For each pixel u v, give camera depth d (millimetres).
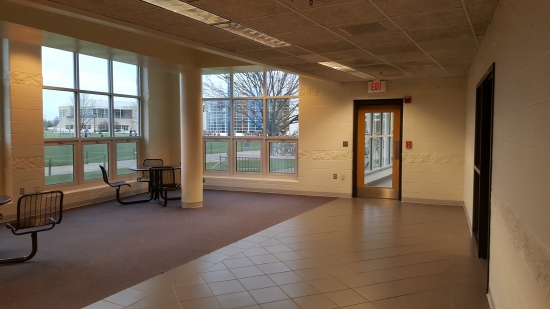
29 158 6430
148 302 3346
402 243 5059
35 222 4441
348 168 8500
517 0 2408
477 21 3574
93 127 7988
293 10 3316
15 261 4352
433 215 6723
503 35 2922
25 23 4277
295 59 5602
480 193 4492
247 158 9688
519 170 2260
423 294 3510
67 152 7457
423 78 7684
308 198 8477
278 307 3248
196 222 6281
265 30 3996
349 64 6016
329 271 4066
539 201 1789
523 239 2119
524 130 2141
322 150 8703
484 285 3713
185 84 7199
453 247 4887
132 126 8953
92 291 3592
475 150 5297
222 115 9859
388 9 3254
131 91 8867
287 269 4125
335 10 3303
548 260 1616
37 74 6492
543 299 1689
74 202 7391
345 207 7453
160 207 7480
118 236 5457
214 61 7066
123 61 6406
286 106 9203
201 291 3566
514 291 2346
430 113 7723
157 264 4320
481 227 4480
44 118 6980
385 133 8281
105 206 7539
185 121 7301
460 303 3334
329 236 5383
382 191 8383
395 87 7957
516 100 2379
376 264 4273
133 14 3549
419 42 4449
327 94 8594
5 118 6199
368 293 3527
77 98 7570
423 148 7809
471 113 6082
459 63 5863
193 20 3738
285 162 9312
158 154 9453
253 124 9555
